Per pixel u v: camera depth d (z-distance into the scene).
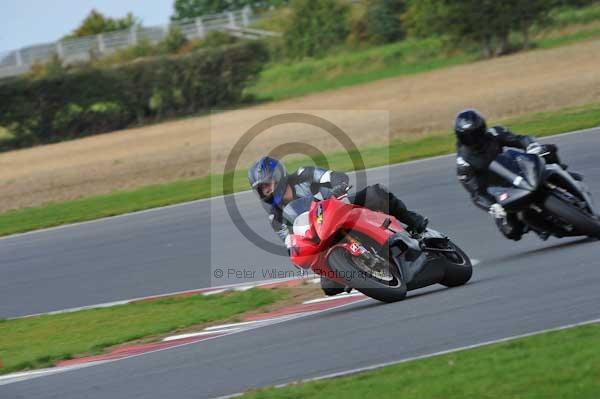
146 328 34.38
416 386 19.98
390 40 174.62
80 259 51.41
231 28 192.38
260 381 23.19
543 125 68.56
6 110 127.12
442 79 114.88
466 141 32.91
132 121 132.75
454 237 41.38
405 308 28.23
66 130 130.00
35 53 185.50
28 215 70.06
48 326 37.88
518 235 34.25
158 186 74.69
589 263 29.50
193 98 133.75
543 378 19.08
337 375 22.20
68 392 25.86
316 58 174.00
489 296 27.77
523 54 125.44
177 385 24.30
